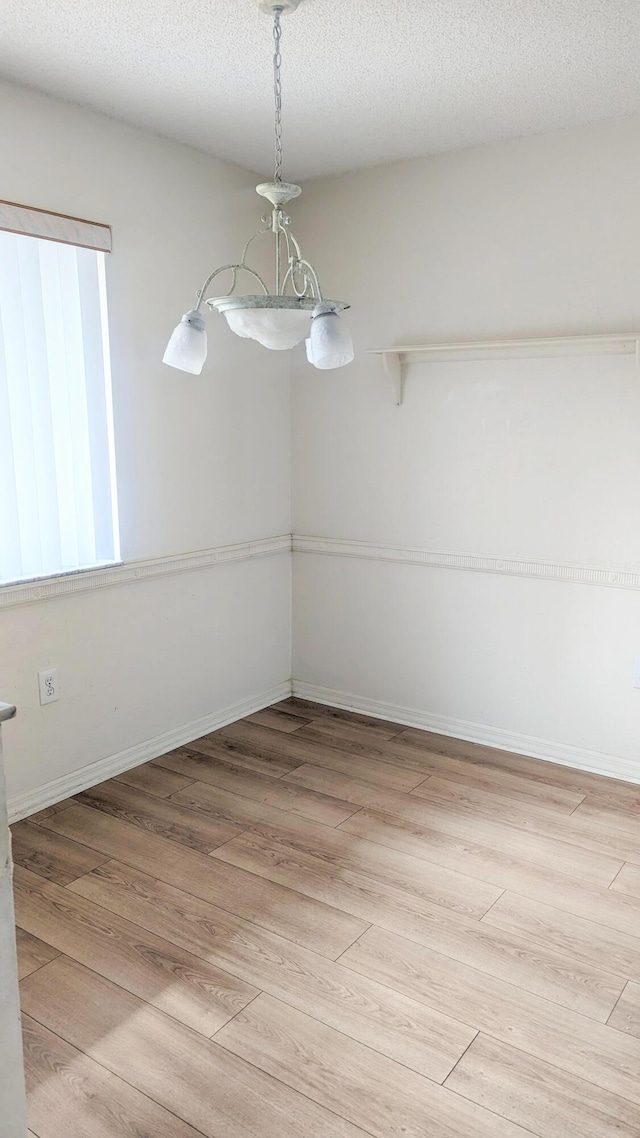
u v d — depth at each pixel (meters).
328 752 3.28
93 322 2.76
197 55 2.24
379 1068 1.69
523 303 3.00
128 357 2.89
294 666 3.95
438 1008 1.86
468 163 3.03
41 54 2.23
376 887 2.33
